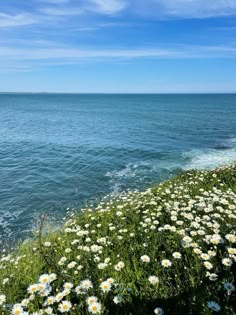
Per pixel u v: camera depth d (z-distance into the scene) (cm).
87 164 2398
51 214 1370
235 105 12862
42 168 2309
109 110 10106
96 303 332
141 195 937
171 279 396
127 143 3388
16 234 1184
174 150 2888
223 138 3628
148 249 488
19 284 438
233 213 627
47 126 5359
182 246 478
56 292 391
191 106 12338
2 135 4156
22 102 17025
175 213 623
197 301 332
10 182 1941
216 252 441
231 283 336
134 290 370
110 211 785
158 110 9819
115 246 521
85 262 468
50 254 523
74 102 17575
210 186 911
